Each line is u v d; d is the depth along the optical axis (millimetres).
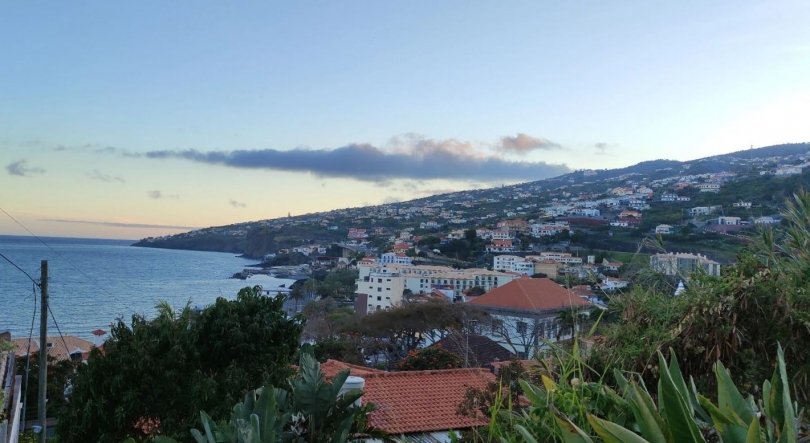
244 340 11781
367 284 68875
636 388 2287
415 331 35906
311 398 5469
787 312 4137
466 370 15156
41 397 13000
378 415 12258
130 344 11172
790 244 4672
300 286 86625
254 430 4285
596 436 2646
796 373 4027
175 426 10523
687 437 2111
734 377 4430
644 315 4781
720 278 4742
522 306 27984
